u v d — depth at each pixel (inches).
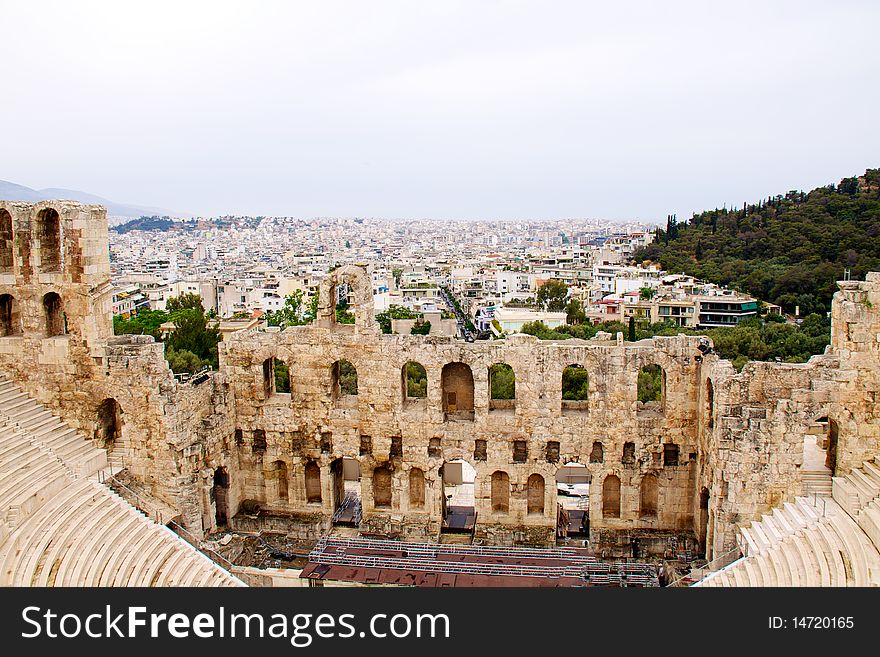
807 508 1723.7
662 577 1979.6
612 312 6712.6
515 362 2167.8
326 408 2283.5
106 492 1791.3
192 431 2091.5
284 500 2388.0
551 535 2198.6
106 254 2071.9
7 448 1716.3
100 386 2022.6
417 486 2353.6
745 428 1807.3
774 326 5014.8
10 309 2119.8
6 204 1984.5
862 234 6643.7
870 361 1747.0
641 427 2154.3
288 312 6254.9
